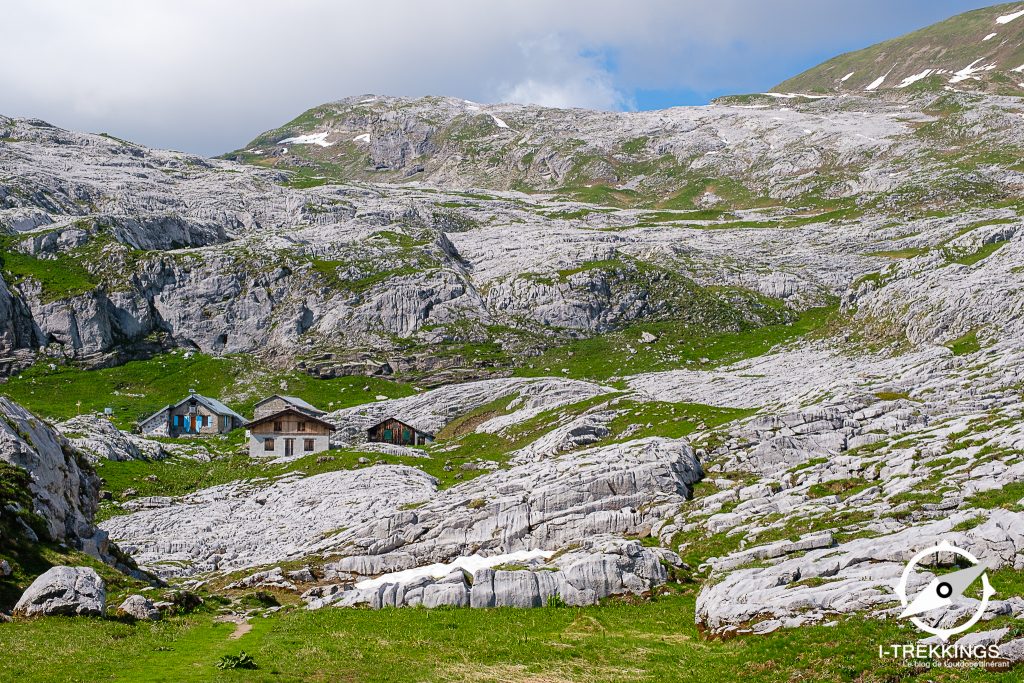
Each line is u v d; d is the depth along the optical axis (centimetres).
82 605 3978
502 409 14125
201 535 8238
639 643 3931
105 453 11006
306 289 19762
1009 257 13450
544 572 4847
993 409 7219
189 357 18212
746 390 12625
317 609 4822
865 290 16300
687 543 5731
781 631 3716
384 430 13262
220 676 3212
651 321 19725
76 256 19550
